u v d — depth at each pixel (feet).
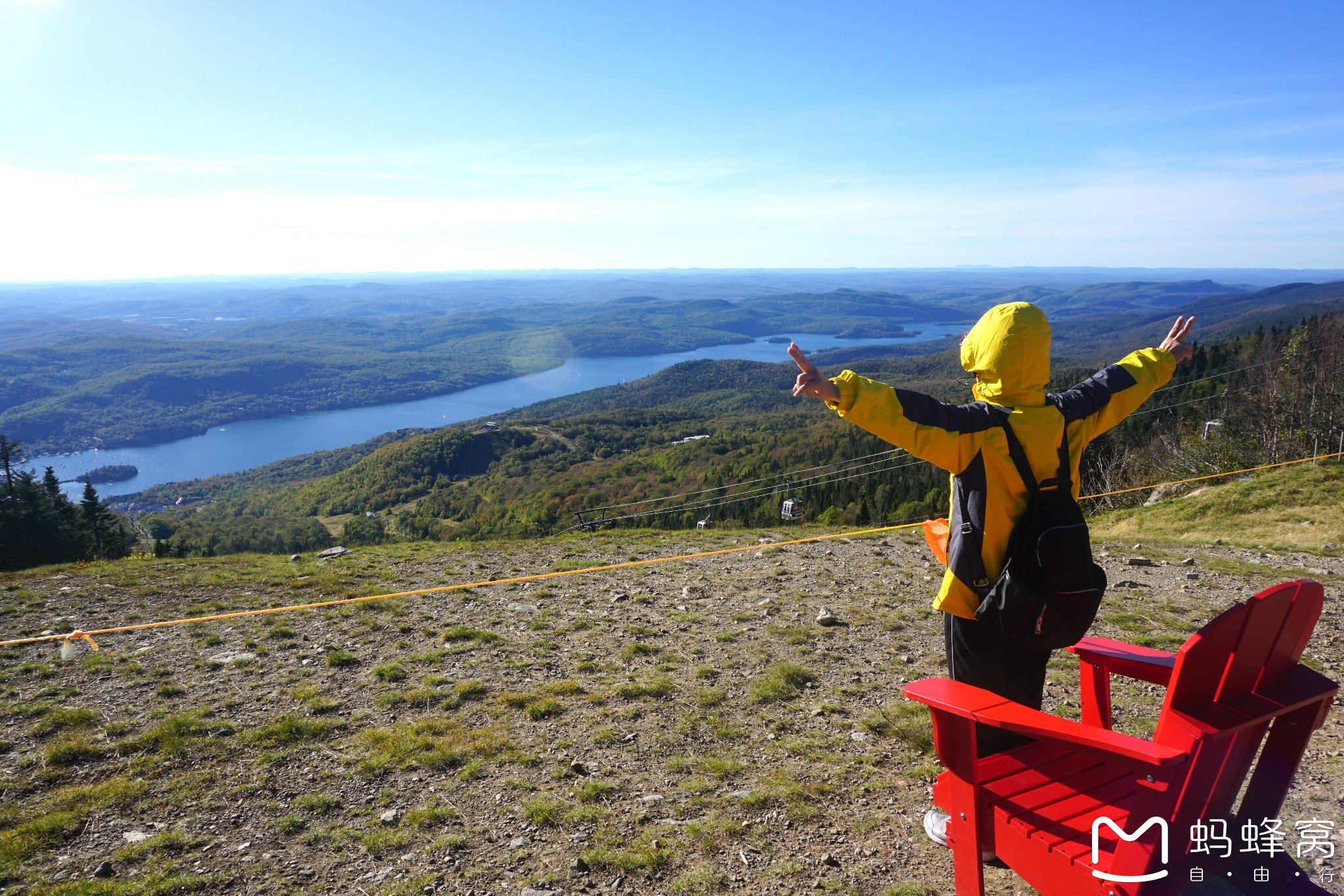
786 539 43.57
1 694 18.38
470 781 13.21
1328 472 57.16
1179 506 61.67
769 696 16.80
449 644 21.98
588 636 22.58
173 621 25.00
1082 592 6.82
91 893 10.12
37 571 34.50
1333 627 21.35
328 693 18.11
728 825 11.09
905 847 10.20
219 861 10.94
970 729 6.89
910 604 25.21
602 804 12.14
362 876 10.46
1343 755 12.07
